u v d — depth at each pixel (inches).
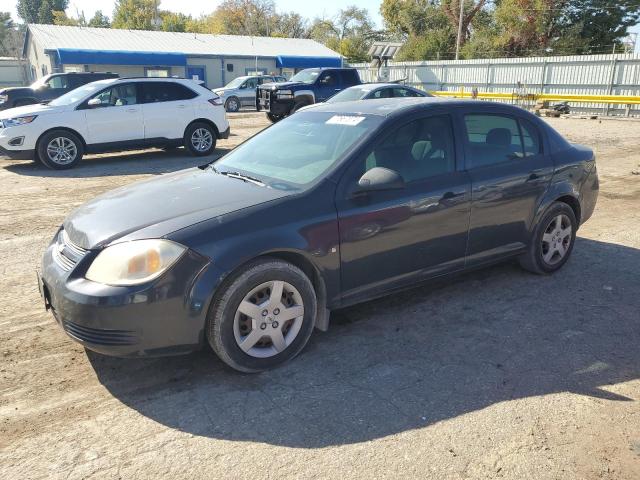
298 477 94.3
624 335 147.3
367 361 133.5
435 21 1963.6
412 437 104.8
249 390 121.1
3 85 2233.0
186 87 459.5
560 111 928.9
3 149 392.8
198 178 154.2
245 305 121.6
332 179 135.6
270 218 124.6
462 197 155.9
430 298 171.8
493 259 171.9
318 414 112.2
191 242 115.2
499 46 1647.4
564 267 200.1
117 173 393.4
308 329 132.8
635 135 628.1
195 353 137.8
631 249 223.0
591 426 108.2
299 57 1530.5
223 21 2704.2
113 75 783.1
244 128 719.7
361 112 158.4
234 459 98.9
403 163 148.0
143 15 2507.4
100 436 105.5
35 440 104.1
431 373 128.1
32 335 146.9
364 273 140.6
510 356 136.0
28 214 274.2
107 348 113.0
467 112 165.0
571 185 187.2
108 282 112.0
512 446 102.3
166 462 98.3
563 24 1594.5
